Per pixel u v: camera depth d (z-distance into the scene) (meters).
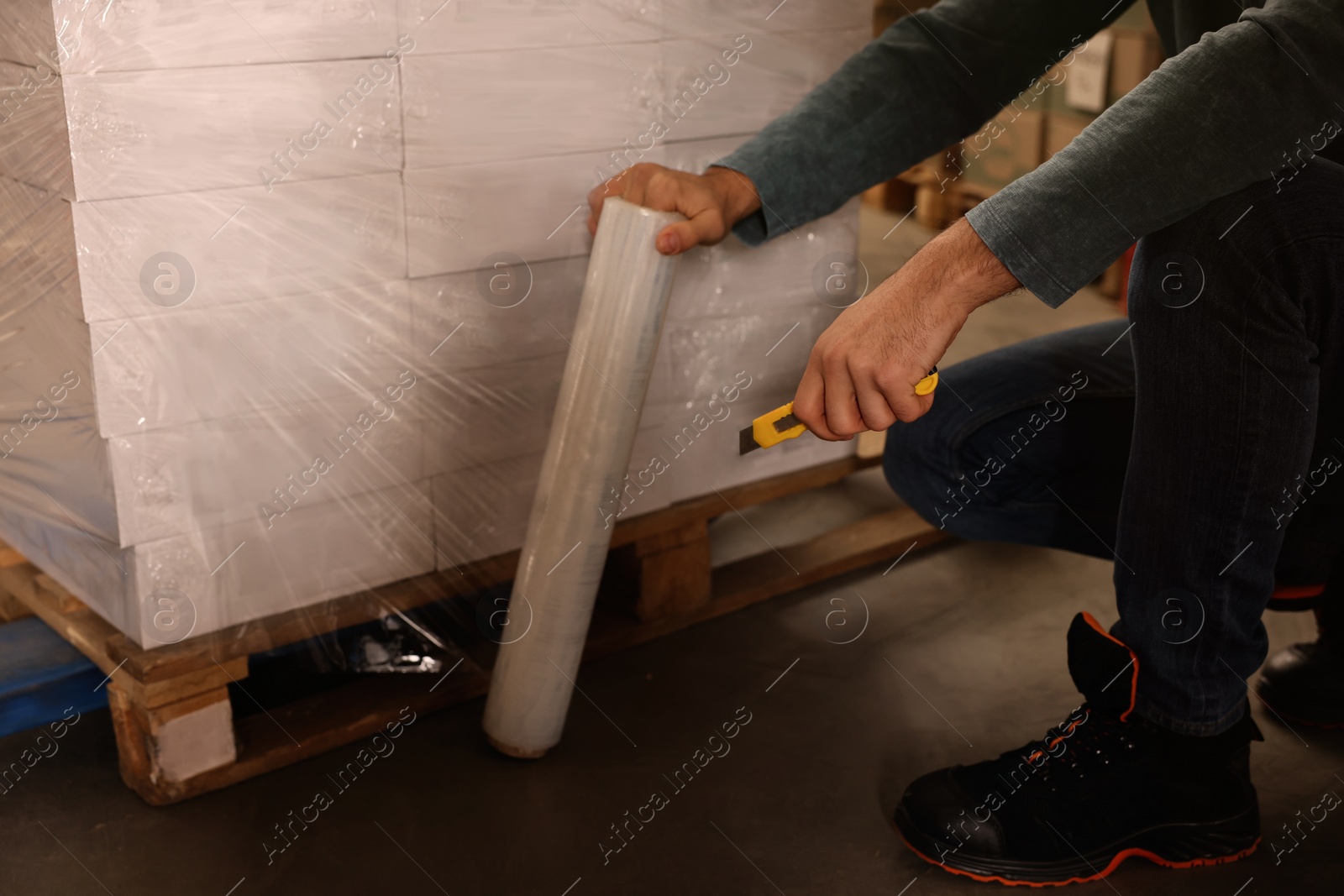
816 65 1.70
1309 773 1.51
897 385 1.06
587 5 1.44
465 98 1.38
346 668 1.62
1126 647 1.28
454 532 1.58
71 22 1.11
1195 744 1.30
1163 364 1.18
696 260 1.63
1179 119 1.02
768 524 2.20
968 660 1.77
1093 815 1.31
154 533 1.32
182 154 1.21
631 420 1.40
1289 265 1.12
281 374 1.35
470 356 1.50
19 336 1.34
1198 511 1.20
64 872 1.30
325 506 1.44
